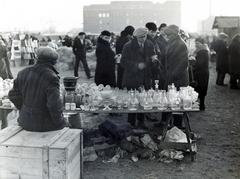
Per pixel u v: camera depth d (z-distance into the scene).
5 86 6.57
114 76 9.71
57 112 4.40
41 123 4.54
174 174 5.39
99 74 9.62
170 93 6.10
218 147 6.66
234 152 6.39
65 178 4.09
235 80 13.27
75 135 4.52
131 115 7.26
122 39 10.56
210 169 5.59
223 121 8.64
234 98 11.62
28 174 4.15
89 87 6.45
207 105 10.52
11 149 4.12
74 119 6.03
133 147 6.19
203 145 6.78
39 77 4.46
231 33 25.05
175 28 7.10
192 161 5.91
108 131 6.56
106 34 9.64
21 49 20.91
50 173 4.10
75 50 15.36
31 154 4.09
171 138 6.12
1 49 10.20
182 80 7.04
